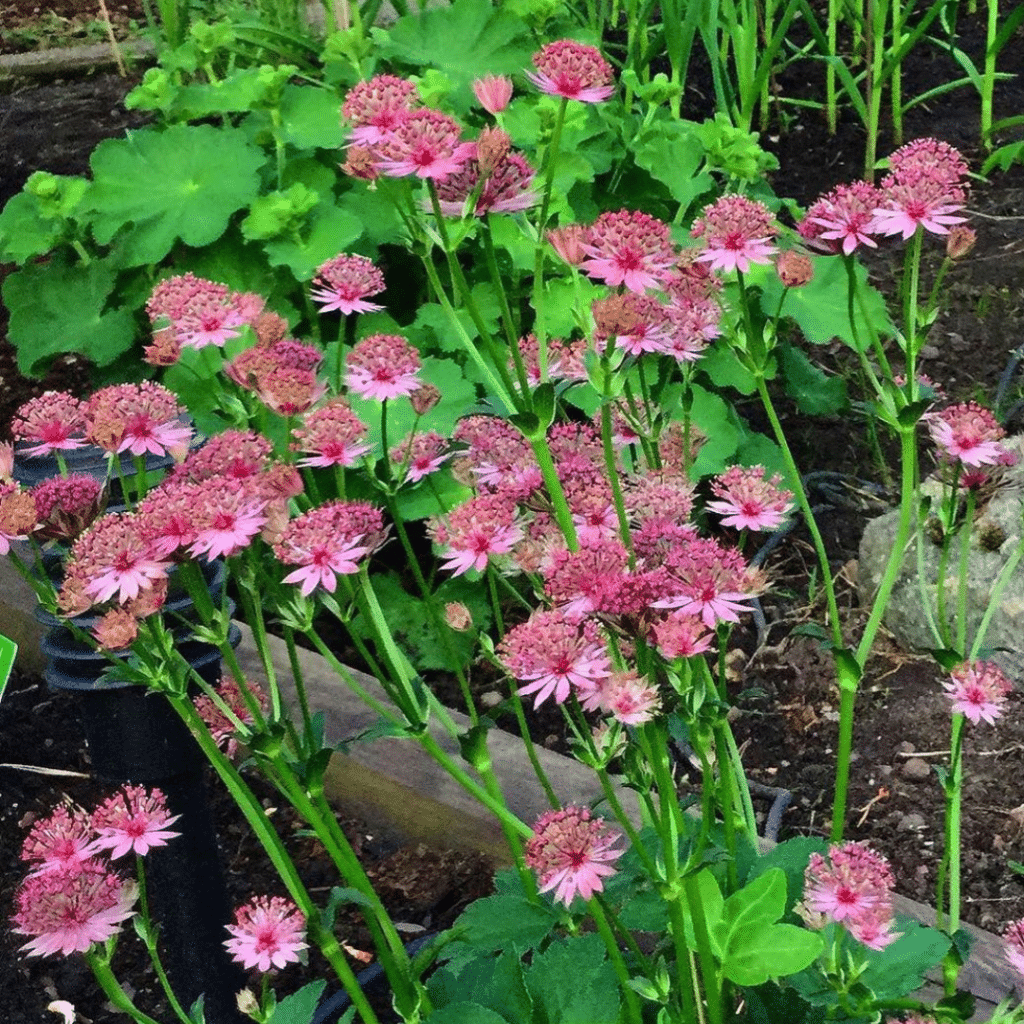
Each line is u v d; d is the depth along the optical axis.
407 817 0.77
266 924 0.48
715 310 0.53
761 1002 0.51
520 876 0.55
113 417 0.47
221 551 0.43
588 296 0.93
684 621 0.40
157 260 0.93
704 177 1.00
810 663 0.86
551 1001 0.50
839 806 0.53
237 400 0.53
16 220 1.00
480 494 0.52
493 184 0.45
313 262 0.91
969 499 0.53
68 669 0.56
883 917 0.45
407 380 0.52
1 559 0.96
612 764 0.75
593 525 0.48
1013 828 0.74
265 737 0.46
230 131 0.97
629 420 0.53
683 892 0.46
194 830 0.60
